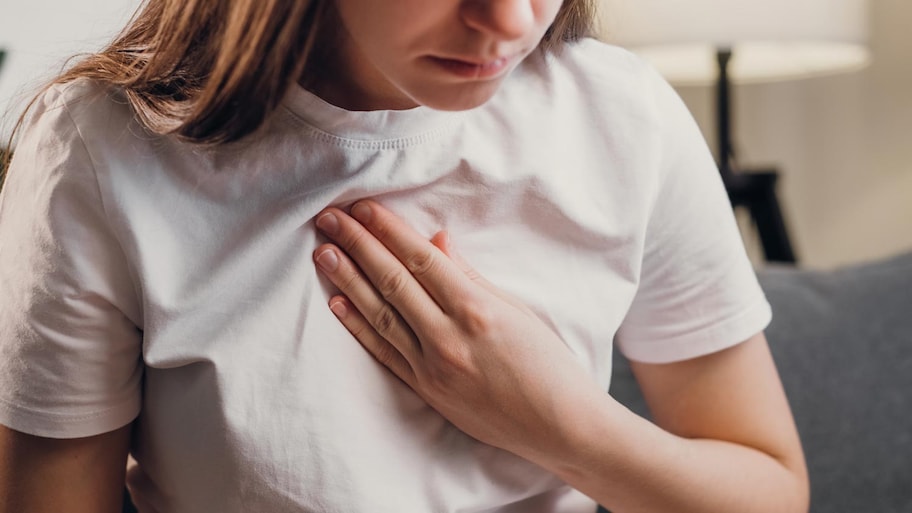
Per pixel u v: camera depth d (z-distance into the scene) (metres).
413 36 0.47
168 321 0.58
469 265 0.65
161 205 0.58
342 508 0.59
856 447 0.96
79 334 0.58
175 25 0.57
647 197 0.67
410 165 0.62
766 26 1.49
